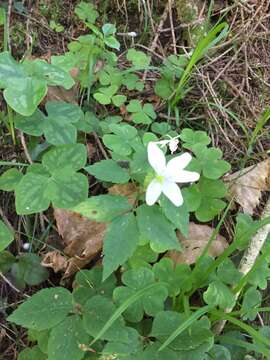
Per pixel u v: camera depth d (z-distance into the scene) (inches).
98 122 10.7
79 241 9.7
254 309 8.7
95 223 9.8
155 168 8.0
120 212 8.2
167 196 8.0
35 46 11.7
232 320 8.4
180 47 12.3
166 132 10.6
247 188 10.9
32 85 8.9
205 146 10.2
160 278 9.0
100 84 11.4
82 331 8.0
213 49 12.3
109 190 10.2
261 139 11.6
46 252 9.9
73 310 8.2
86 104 11.1
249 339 9.9
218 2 12.8
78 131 10.8
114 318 7.5
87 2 12.3
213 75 12.1
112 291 8.9
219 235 10.3
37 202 8.6
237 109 11.9
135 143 9.2
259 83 12.2
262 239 8.9
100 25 12.3
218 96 11.9
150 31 12.3
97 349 8.1
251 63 12.4
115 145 9.2
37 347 8.6
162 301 8.5
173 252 9.9
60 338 7.9
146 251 9.1
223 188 9.8
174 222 8.1
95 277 9.0
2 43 11.4
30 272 9.6
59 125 9.6
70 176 8.8
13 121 10.3
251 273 8.6
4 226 8.6
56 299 8.2
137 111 10.8
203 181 9.9
